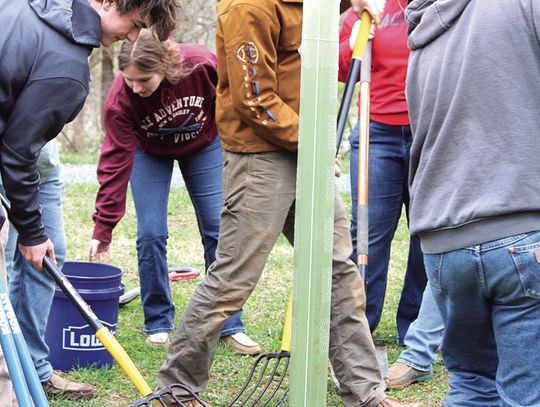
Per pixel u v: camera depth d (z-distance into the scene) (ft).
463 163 14.20
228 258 19.03
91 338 22.57
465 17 14.53
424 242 15.16
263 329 27.07
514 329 14.38
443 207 14.48
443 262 14.78
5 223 16.35
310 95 12.31
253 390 20.07
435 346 22.75
